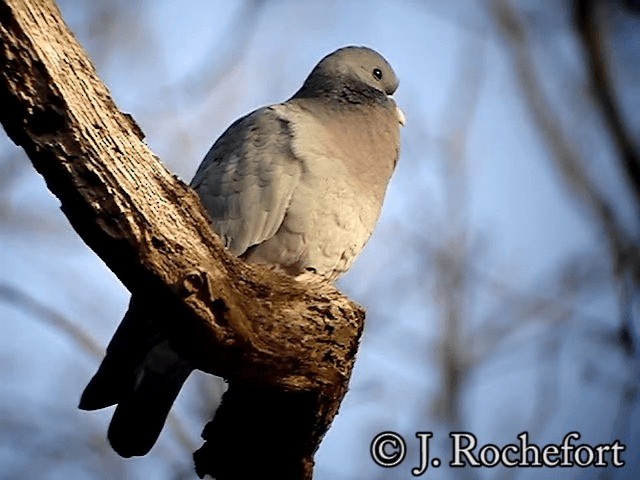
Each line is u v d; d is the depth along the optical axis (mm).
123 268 7898
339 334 8891
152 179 7754
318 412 9086
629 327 14406
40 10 6996
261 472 9383
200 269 8023
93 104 7348
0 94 7055
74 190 7484
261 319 8484
